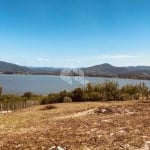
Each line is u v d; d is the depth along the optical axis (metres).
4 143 19.80
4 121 34.41
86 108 45.56
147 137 19.03
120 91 79.19
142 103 50.06
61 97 73.81
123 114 34.72
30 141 19.97
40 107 56.75
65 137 20.47
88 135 20.61
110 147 16.88
